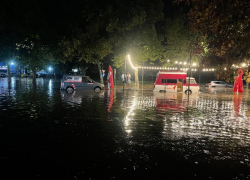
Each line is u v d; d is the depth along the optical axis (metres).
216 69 6.55
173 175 5.10
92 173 5.14
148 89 27.69
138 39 27.12
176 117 11.20
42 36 31.77
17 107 13.41
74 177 4.96
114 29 27.41
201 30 6.13
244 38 5.54
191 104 15.76
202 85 40.06
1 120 10.07
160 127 9.19
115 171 5.25
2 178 4.89
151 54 30.69
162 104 15.48
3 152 6.33
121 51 27.70
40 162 5.70
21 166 5.48
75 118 10.63
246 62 6.11
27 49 34.41
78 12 29.25
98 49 26.56
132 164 5.62
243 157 6.14
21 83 37.06
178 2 6.35
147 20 28.48
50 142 7.18
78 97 18.89
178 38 32.66
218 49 6.30
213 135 8.15
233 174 5.18
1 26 30.53
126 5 27.12
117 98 18.50
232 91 28.03
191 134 8.24
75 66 57.59
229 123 10.04
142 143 7.16
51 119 10.35
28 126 9.07
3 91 23.28
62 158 5.94
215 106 14.96
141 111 12.67
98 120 10.28
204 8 5.77
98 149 6.59
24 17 30.53
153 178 4.96
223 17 5.48
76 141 7.30
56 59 35.91
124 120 10.36
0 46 32.53
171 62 34.97
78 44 26.92
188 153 6.38
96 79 52.09
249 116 11.62
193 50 7.01
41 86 30.67
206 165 5.62
